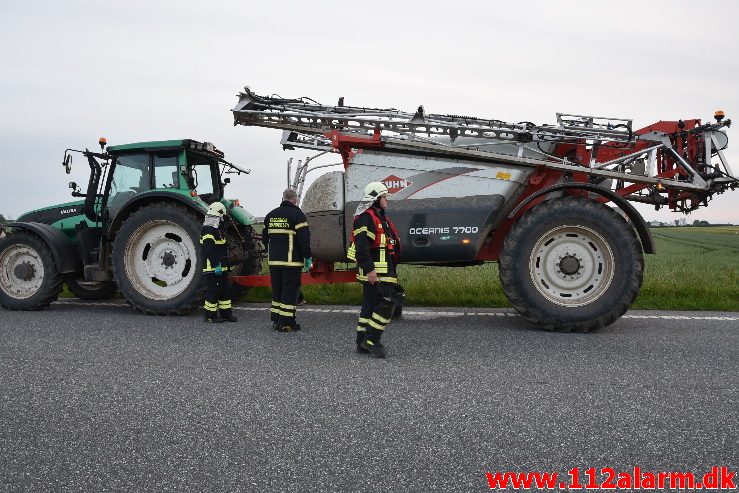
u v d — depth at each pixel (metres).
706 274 12.41
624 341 6.18
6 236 8.89
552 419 3.74
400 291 5.66
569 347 5.89
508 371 4.93
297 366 5.14
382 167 7.61
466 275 11.79
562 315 6.82
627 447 3.30
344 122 7.70
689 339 6.23
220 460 3.15
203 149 9.20
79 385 4.54
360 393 4.31
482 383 4.57
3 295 8.86
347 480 2.91
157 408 3.99
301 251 6.98
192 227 8.28
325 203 7.74
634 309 8.57
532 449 3.28
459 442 3.38
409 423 3.68
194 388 4.45
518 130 7.54
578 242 7.10
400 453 3.23
